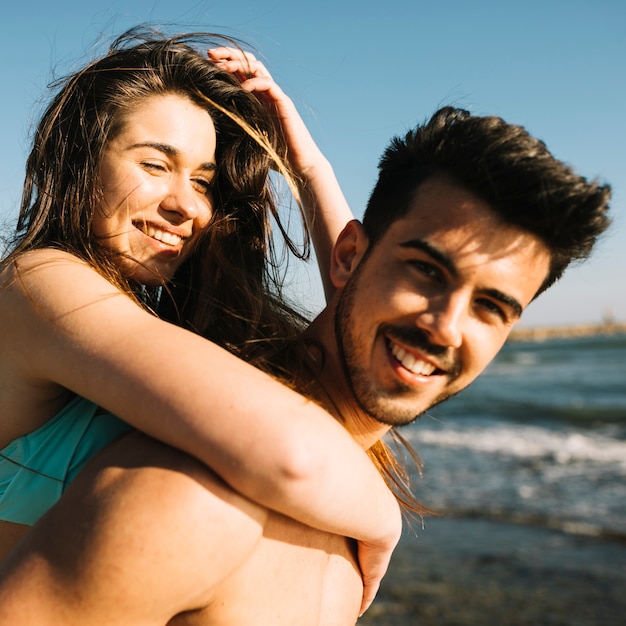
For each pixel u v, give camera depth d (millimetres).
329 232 2643
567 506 12445
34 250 1797
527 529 11117
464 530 11117
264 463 1303
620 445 19594
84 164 2016
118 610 1207
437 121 1637
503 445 20109
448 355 1583
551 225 1535
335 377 1725
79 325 1503
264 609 1481
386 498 1669
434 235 1560
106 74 2080
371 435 1765
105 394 1414
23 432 1620
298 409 1414
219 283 2195
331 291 2574
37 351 1529
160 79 2113
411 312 1570
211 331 2082
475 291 1563
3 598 1202
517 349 111625
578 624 7531
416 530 11156
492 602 8141
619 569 9219
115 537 1212
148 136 2037
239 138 2322
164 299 2285
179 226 2094
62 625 1192
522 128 1596
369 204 1770
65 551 1222
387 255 1626
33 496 1575
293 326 2311
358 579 1831
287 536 1579
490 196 1529
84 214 1992
